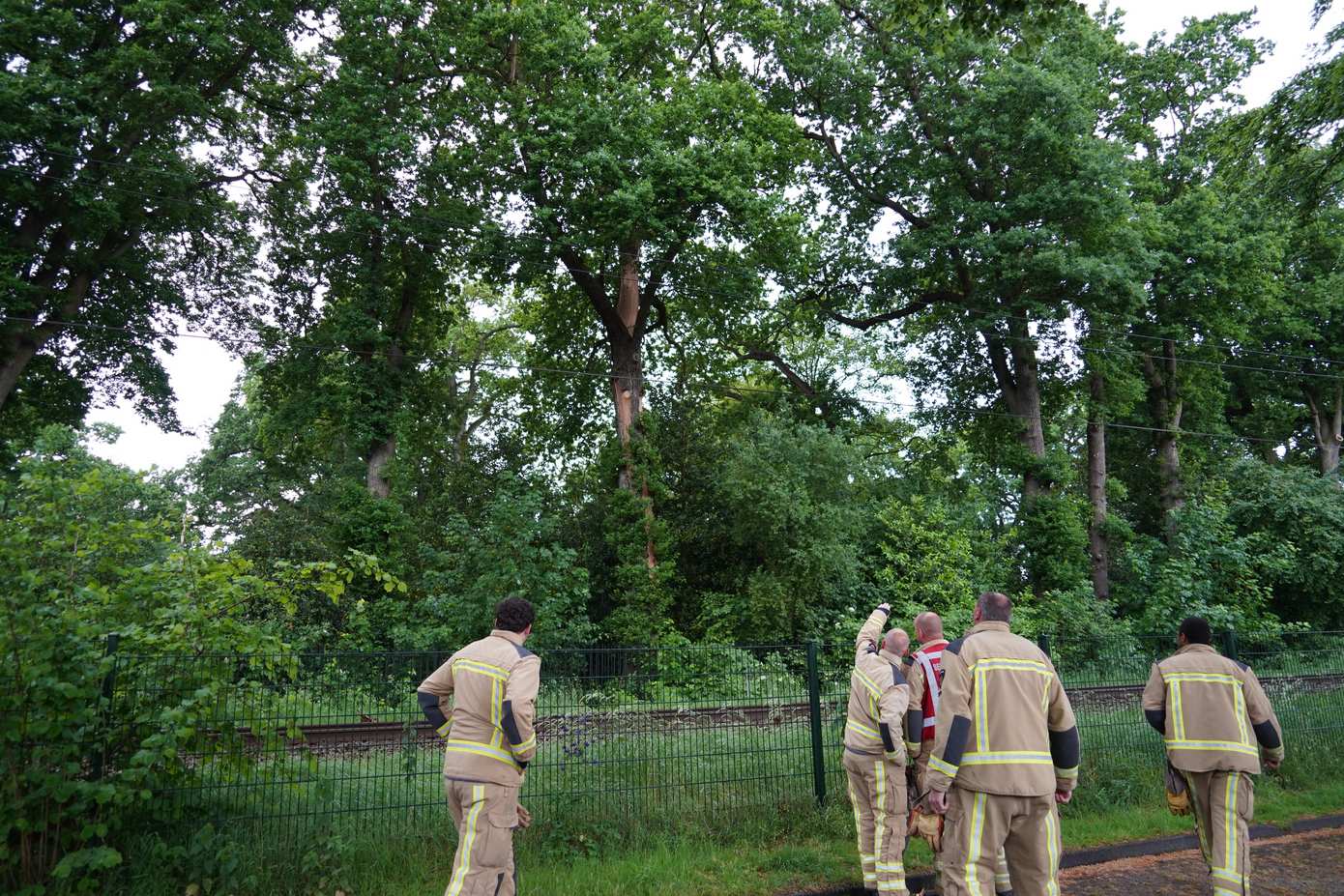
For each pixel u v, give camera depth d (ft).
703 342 101.81
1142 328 100.22
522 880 18.58
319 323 86.48
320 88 82.07
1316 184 47.96
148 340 80.23
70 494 17.60
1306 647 31.30
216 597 18.39
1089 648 28.53
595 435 101.96
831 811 22.61
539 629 44.19
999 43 87.81
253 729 17.87
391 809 19.11
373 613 54.70
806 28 92.79
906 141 91.91
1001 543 85.20
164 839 17.34
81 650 16.30
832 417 104.06
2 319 63.16
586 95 75.72
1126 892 18.99
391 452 81.51
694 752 22.00
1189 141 103.30
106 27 71.10
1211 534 75.51
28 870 15.87
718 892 18.75
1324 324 115.44
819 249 95.66
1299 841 23.02
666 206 77.00
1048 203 83.30
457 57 81.41
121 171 67.87
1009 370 103.19
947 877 13.80
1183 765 17.58
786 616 70.08
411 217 80.12
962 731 13.76
